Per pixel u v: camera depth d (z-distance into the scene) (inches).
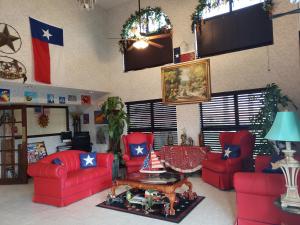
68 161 184.7
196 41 243.3
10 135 237.0
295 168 92.2
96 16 283.6
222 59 226.7
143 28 269.6
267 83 204.2
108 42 298.8
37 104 256.2
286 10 194.7
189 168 222.8
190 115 244.2
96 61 279.1
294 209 89.0
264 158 142.6
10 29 197.2
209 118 237.6
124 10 286.7
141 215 137.5
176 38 251.4
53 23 233.0
